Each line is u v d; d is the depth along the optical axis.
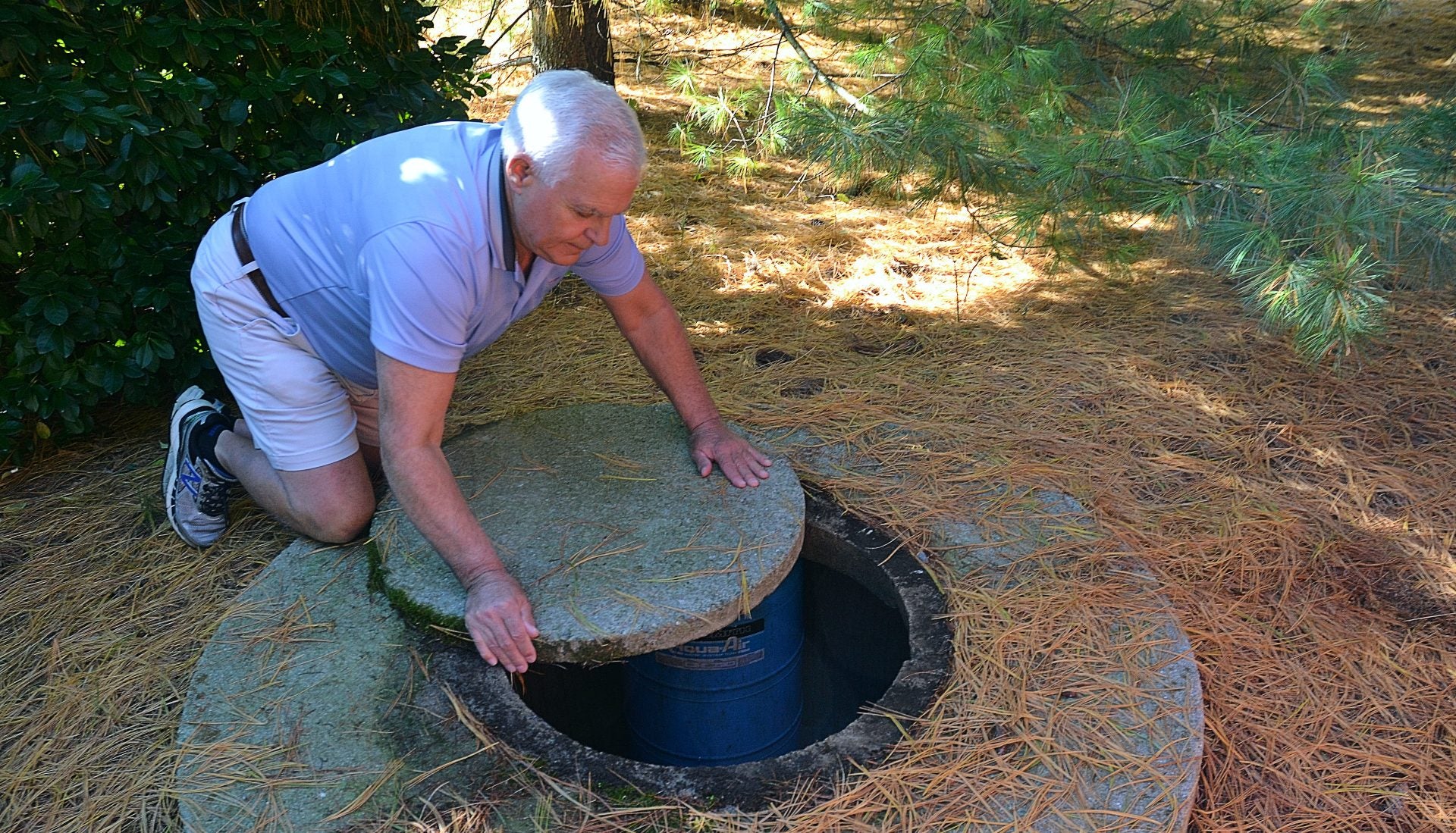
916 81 3.30
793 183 4.69
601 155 1.74
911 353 3.36
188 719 1.99
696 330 3.51
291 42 2.84
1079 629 2.19
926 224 4.28
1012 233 3.69
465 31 6.32
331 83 2.82
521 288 2.08
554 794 1.84
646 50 6.12
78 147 2.47
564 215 1.81
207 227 2.86
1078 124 3.07
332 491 2.34
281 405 2.26
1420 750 2.04
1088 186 2.84
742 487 2.48
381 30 3.11
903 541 2.45
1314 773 2.00
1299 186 2.40
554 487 2.49
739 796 1.85
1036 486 2.66
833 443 2.82
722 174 4.76
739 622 2.25
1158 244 3.97
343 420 2.35
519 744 1.94
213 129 2.82
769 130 3.96
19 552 2.54
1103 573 2.36
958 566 2.38
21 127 2.49
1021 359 3.31
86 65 2.57
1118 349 3.36
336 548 2.42
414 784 1.86
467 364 3.28
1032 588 2.30
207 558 2.50
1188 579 2.42
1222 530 2.57
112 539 2.58
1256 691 2.16
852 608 2.68
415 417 1.95
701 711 2.35
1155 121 2.99
